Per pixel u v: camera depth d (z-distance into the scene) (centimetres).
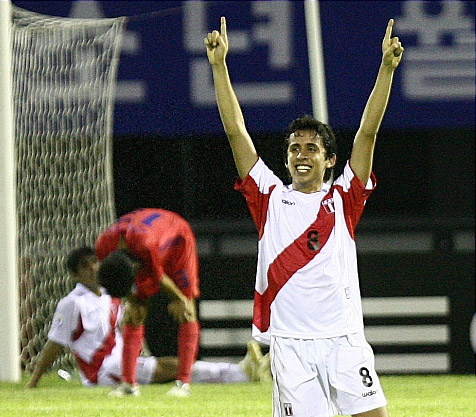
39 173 2386
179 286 1762
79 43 2362
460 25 2692
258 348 2134
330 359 999
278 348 1015
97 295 2073
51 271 2386
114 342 2084
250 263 2778
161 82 2645
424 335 2770
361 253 2797
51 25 2298
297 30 2673
